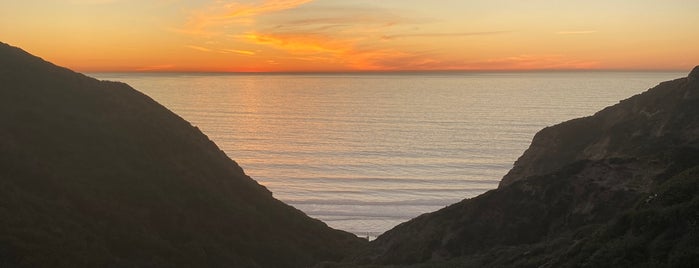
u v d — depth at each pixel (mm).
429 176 90125
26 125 35719
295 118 184625
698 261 14602
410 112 197625
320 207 70750
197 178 39375
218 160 45688
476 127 151625
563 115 177250
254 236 37031
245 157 110312
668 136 32719
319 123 169125
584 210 27094
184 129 47281
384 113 196375
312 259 36969
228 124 167875
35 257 25484
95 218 31094
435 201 74000
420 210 69438
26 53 44875
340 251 39969
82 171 34344
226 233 35906
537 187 29547
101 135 38062
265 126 162875
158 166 38094
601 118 40469
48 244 26703
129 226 31484
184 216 34531
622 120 37969
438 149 116375
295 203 72625
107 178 34594
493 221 29531
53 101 39406
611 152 35719
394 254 31469
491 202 30359
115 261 28078
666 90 37250
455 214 31484
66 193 31797
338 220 65000
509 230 28500
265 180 88000
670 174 26828
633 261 16297
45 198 30703
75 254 27000
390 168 97250
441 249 29609
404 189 80812
